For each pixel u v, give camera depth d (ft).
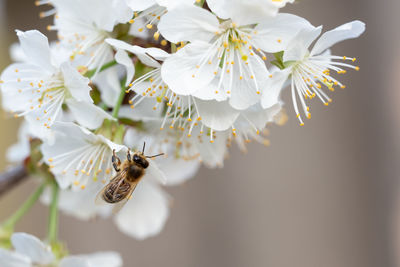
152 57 1.03
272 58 1.07
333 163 1.40
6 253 1.09
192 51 1.03
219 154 1.11
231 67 1.03
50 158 1.07
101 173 1.09
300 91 1.06
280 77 1.04
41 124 1.06
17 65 1.07
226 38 1.03
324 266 1.39
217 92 1.03
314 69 1.06
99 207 1.19
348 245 1.39
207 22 1.02
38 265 1.10
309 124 1.40
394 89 1.40
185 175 1.18
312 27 1.02
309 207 1.40
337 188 1.40
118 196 1.08
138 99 1.09
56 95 1.06
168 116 1.08
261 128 1.05
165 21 1.02
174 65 1.02
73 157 1.07
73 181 1.08
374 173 1.39
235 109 1.05
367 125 1.40
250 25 1.04
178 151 1.13
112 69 1.09
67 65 1.04
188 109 1.06
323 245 1.39
